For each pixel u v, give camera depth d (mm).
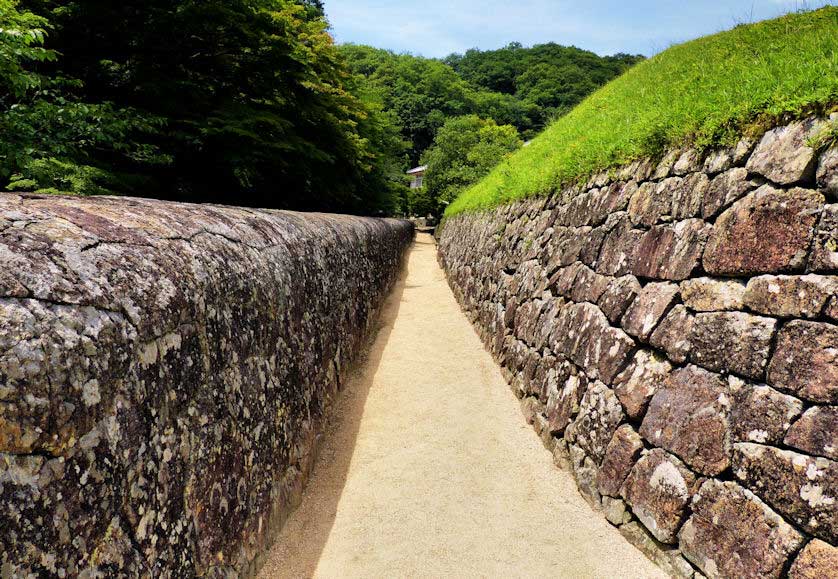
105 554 1378
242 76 10828
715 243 2684
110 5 7824
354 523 3199
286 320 3361
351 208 20156
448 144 33250
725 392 2449
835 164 2102
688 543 2500
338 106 14195
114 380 1489
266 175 11750
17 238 1395
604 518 3197
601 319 3729
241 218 3275
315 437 3844
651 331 3064
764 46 3887
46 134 5441
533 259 5922
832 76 2316
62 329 1322
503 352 6180
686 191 3072
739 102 2836
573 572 2775
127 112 6605
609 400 3348
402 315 9188
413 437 4414
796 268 2188
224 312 2381
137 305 1664
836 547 1847
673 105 3783
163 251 2010
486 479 3754
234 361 2434
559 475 3781
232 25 9203
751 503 2195
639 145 3889
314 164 13875
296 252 3832
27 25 4824
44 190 5066
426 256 20656
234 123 9188
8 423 1118
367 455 4082
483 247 9297
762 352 2273
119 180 7102
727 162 2771
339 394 5008
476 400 5258
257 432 2637
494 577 2754
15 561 1081
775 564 2029
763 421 2209
